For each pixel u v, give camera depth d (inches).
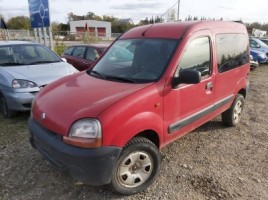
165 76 134.9
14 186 135.1
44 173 146.0
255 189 137.4
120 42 171.5
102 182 114.1
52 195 129.3
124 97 119.3
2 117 231.8
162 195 130.8
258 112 263.0
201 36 157.9
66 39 1114.7
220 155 171.3
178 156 168.1
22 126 211.2
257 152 177.0
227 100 191.9
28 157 161.9
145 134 135.1
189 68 148.7
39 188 134.0
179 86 140.7
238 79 203.0
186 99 147.5
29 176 143.3
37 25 478.3
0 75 228.7
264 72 548.1
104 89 130.9
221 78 177.6
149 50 150.9
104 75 151.7
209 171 152.2
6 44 265.3
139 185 130.6
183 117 148.8
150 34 160.6
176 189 135.3
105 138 110.4
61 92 135.5
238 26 203.9
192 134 201.6
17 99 213.9
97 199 126.9
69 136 111.9
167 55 142.4
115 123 112.4
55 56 276.4
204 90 161.6
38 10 465.1
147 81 135.0
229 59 187.2
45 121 123.0
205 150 177.3
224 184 140.4
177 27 156.5
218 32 174.7
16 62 248.8
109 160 112.0
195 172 150.5
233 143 189.0
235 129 214.4
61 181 139.4
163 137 138.3
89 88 134.3
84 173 111.4
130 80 139.2
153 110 128.6
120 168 121.3
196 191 134.2
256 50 649.0
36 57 263.3
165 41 150.0
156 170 134.6
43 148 125.3
